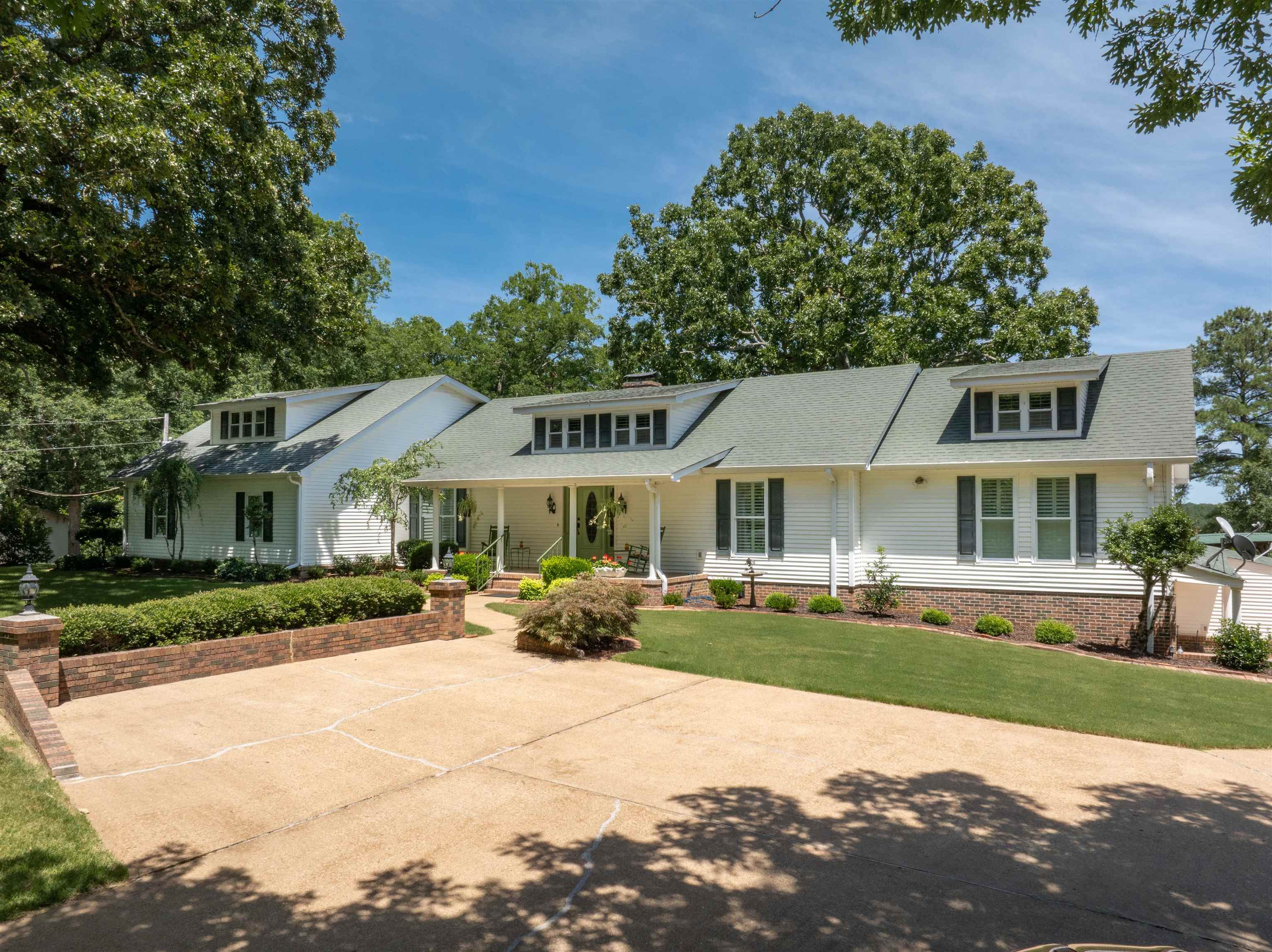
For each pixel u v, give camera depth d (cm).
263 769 707
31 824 566
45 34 1431
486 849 555
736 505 2003
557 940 436
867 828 603
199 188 1479
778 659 1236
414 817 610
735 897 490
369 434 2581
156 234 1454
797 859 546
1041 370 1719
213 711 877
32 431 3080
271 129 1706
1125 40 586
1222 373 4834
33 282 1652
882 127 3391
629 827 597
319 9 1897
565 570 1905
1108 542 1508
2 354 1958
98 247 1327
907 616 1769
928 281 3216
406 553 2489
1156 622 1569
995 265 3117
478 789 672
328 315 2030
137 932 438
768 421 2145
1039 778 729
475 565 2067
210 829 581
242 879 505
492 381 4741
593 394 2559
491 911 469
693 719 903
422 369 4522
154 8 1439
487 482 2159
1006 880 521
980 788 697
